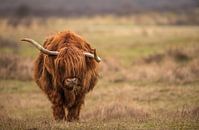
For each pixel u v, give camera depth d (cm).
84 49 3188
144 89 5056
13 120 3272
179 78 5569
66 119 3241
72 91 3114
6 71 5956
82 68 3061
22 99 4716
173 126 2966
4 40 9200
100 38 10112
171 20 15100
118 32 11219
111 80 5638
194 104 4169
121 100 4431
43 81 3284
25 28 12794
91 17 18562
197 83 5344
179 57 7144
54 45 3191
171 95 4722
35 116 3806
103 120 3366
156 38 9669
